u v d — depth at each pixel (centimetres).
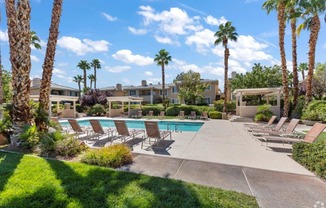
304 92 2580
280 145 725
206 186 356
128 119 2112
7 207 281
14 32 659
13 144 667
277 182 381
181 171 442
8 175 396
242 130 1150
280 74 2939
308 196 324
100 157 482
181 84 3259
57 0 757
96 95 3297
